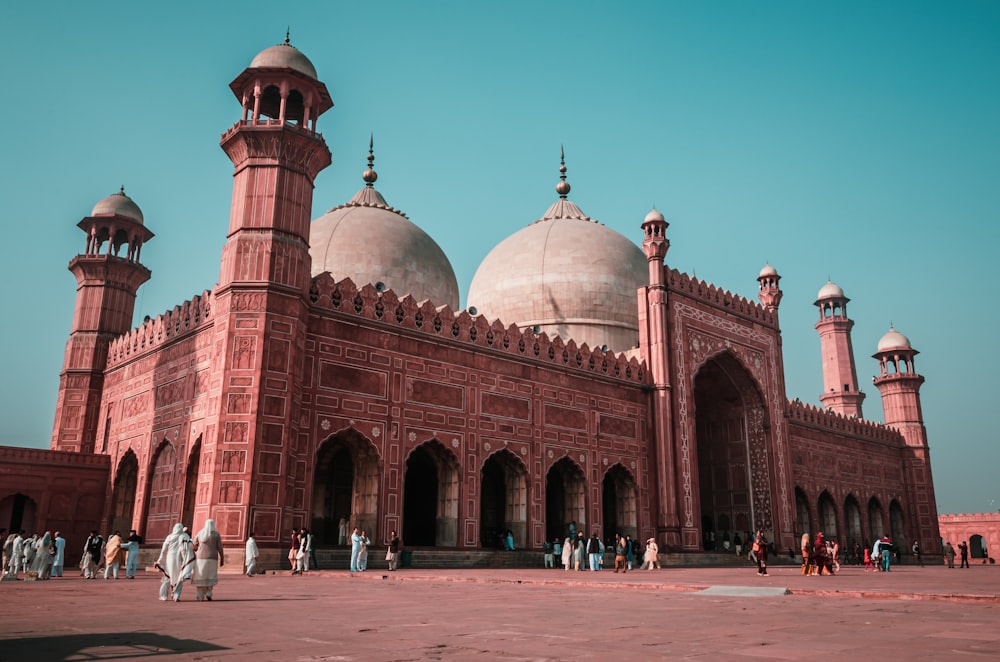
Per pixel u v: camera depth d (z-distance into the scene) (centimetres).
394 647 267
